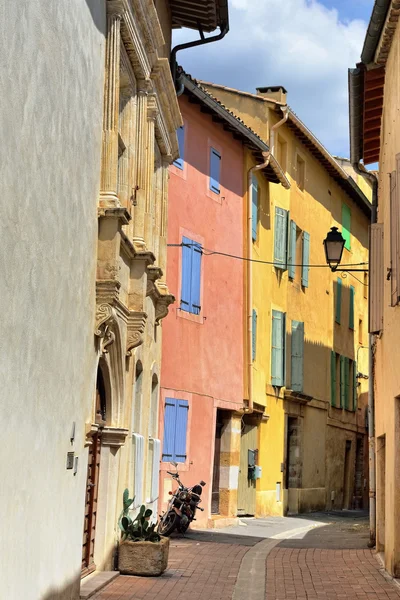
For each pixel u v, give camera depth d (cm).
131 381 1285
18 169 683
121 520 1247
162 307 1564
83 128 941
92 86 987
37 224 748
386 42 1377
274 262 2644
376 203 1877
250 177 2388
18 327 702
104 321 1027
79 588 995
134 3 1156
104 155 1056
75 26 886
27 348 733
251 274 2362
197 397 2070
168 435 1933
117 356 1182
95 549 1173
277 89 2792
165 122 1551
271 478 2597
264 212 2586
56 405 851
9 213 662
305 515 2758
